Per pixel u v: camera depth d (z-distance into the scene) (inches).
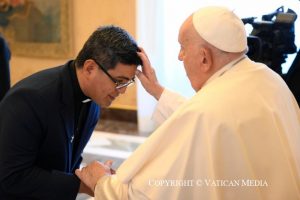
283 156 46.6
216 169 44.7
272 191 45.9
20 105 53.3
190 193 46.4
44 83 55.9
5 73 102.3
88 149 144.6
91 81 55.7
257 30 65.1
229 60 49.2
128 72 54.9
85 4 172.4
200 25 48.9
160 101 67.1
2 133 53.2
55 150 57.1
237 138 44.9
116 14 167.6
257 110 46.7
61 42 179.6
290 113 51.4
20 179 53.6
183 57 51.2
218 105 45.8
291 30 64.2
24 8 184.4
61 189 55.6
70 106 56.6
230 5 133.1
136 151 50.3
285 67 73.1
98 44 54.1
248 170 45.1
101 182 52.6
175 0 148.2
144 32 151.8
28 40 187.2
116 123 175.9
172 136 47.9
